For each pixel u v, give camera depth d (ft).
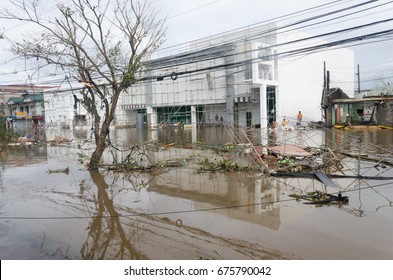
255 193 28.58
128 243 19.66
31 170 44.62
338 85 143.33
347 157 44.52
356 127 99.55
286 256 17.10
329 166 38.50
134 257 17.95
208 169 38.65
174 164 42.55
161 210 25.16
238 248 18.30
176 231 21.06
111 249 18.99
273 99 114.62
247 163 41.47
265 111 103.91
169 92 134.51
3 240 20.58
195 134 96.02
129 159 41.98
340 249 17.56
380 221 21.03
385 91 126.00
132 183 34.19
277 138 71.26
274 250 17.80
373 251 17.19
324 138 64.85
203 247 18.70
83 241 20.20
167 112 140.15
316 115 131.44
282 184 31.22
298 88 122.52
